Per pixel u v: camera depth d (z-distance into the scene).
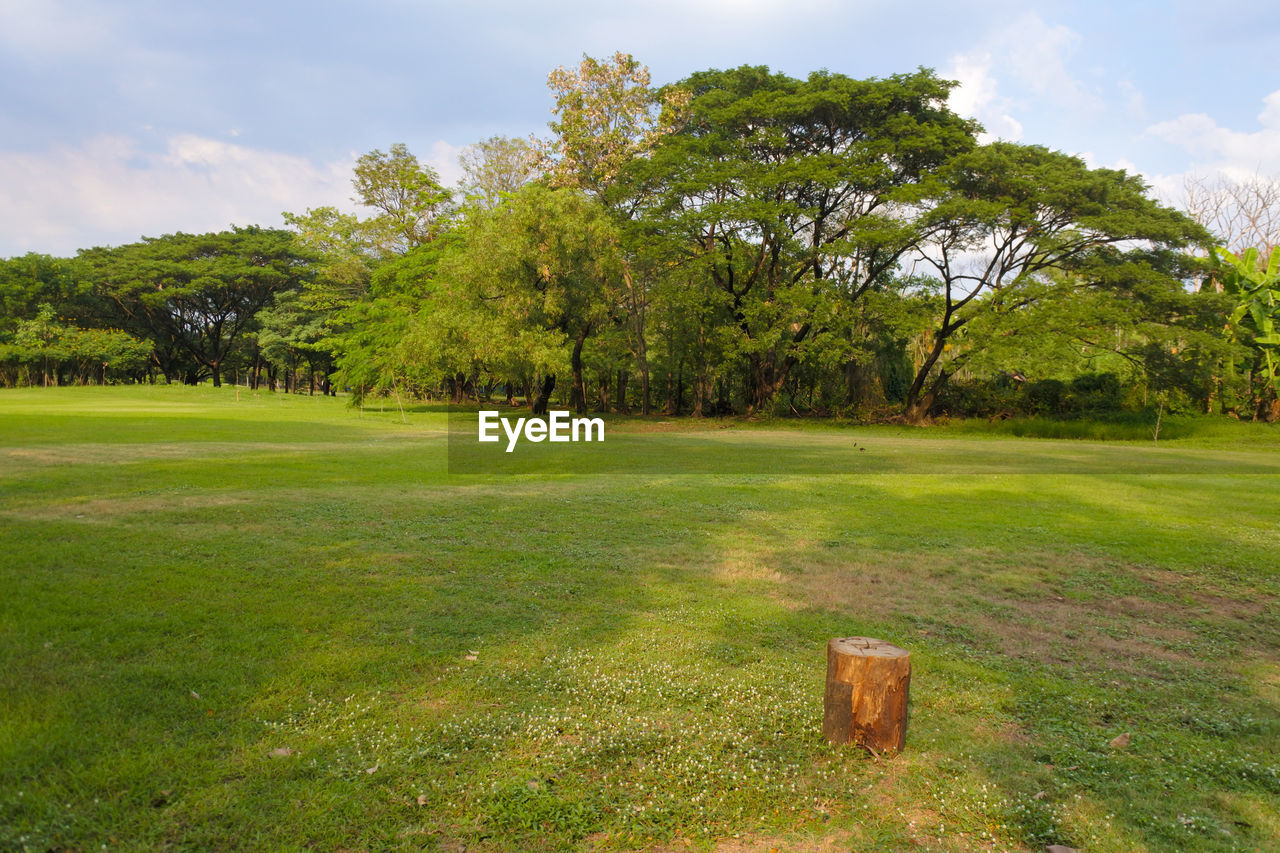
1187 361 30.00
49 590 5.83
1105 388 34.12
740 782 3.58
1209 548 8.73
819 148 35.47
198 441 17.94
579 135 35.12
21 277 53.16
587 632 5.46
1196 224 29.95
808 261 35.25
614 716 4.17
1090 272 31.06
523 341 27.70
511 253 28.11
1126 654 5.43
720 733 4.01
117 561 6.74
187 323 62.91
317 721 3.97
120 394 44.81
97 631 5.02
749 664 4.99
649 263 35.22
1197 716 4.42
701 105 35.28
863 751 3.88
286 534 8.11
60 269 54.09
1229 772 3.77
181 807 3.17
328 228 45.09
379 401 45.69
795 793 3.50
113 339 53.47
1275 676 5.07
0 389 47.53
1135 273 29.89
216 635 5.08
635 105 35.66
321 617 5.51
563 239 28.12
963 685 4.75
